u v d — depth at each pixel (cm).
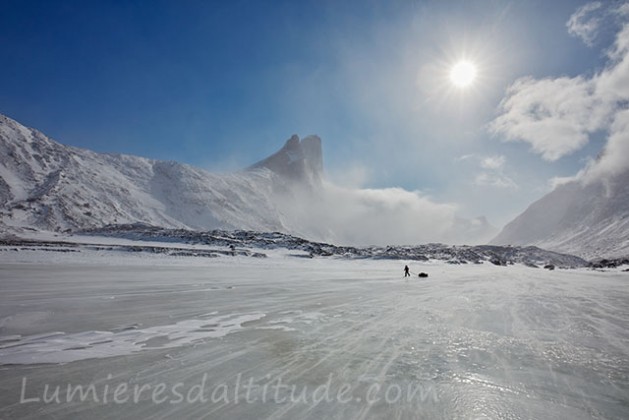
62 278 2108
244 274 2933
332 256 7031
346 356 735
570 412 496
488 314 1273
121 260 3841
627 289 2447
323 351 768
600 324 1116
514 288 2398
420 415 478
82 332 887
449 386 582
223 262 4538
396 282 2669
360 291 1972
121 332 895
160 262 3991
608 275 4953
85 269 2773
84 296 1467
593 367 690
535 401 530
